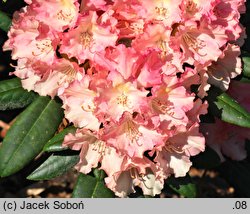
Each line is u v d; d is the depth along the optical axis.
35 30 0.66
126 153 0.62
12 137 0.67
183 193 0.70
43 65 0.65
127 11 0.62
